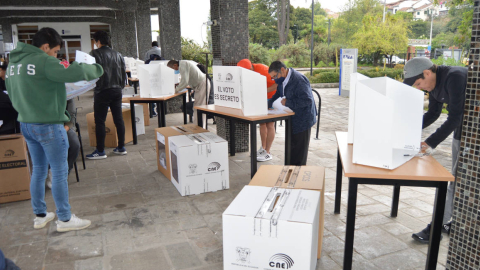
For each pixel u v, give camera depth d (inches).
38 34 93.2
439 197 70.1
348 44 1077.1
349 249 76.4
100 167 166.7
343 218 110.7
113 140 201.2
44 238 101.7
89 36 807.7
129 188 139.2
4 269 39.4
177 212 116.9
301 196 76.7
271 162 169.8
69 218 105.9
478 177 62.4
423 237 95.7
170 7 321.7
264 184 84.9
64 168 102.2
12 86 92.9
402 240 97.4
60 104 95.0
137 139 220.4
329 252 91.4
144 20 461.4
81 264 88.3
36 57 90.0
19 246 97.4
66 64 97.7
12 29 740.7
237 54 191.9
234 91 145.3
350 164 76.3
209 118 264.5
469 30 333.4
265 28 1451.8
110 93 173.5
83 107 349.7
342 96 463.5
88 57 117.3
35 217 114.4
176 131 149.9
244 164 168.9
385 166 72.7
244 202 74.1
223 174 134.7
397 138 72.7
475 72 60.7
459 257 67.6
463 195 65.4
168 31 324.8
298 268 66.9
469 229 65.1
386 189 135.4
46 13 640.4
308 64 1062.4
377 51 823.7
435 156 175.8
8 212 118.9
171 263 87.9
